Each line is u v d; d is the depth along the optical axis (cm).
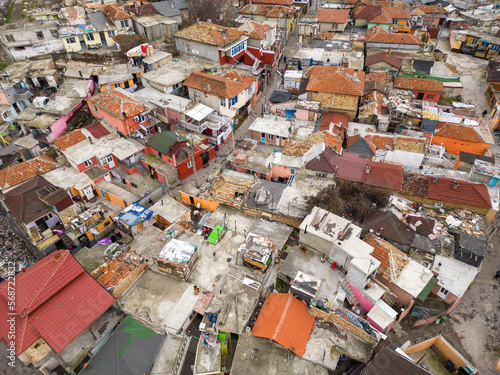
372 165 4684
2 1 10281
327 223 3816
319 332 3259
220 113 6203
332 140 5191
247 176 4938
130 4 9312
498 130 6488
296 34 10012
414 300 3631
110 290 3406
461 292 3512
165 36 8250
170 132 5297
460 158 5059
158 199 4947
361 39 8631
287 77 6669
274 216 4381
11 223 4634
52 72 6681
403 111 5884
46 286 3172
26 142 5394
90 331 3247
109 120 5641
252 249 3669
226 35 7056
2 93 5966
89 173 5012
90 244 4306
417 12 10312
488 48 9012
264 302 3512
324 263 3831
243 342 3203
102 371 2917
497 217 4888
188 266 3700
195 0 9056
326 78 6291
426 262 3766
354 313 3416
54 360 3147
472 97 7500
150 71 6700
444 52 9525
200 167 5509
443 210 4350
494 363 3328
